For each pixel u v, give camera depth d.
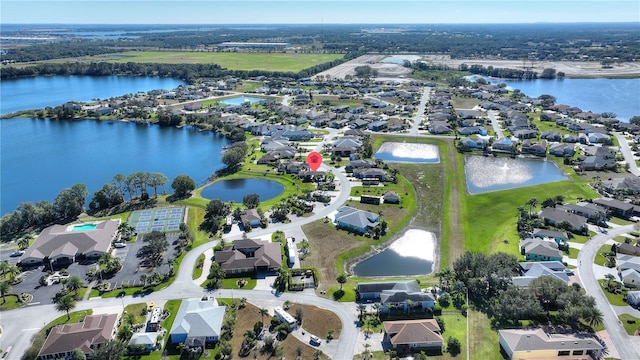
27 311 97.44
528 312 90.94
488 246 124.62
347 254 121.69
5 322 93.81
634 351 83.94
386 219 142.00
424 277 110.56
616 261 112.94
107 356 80.12
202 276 110.38
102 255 115.69
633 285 104.06
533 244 119.38
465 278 104.50
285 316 92.31
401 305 96.06
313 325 92.12
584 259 116.06
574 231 130.88
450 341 85.44
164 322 93.31
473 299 100.62
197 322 89.31
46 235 124.75
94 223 136.75
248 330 89.31
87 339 85.69
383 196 157.62
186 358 83.56
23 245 123.88
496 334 89.50
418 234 133.62
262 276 111.00
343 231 133.75
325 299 101.25
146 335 87.12
